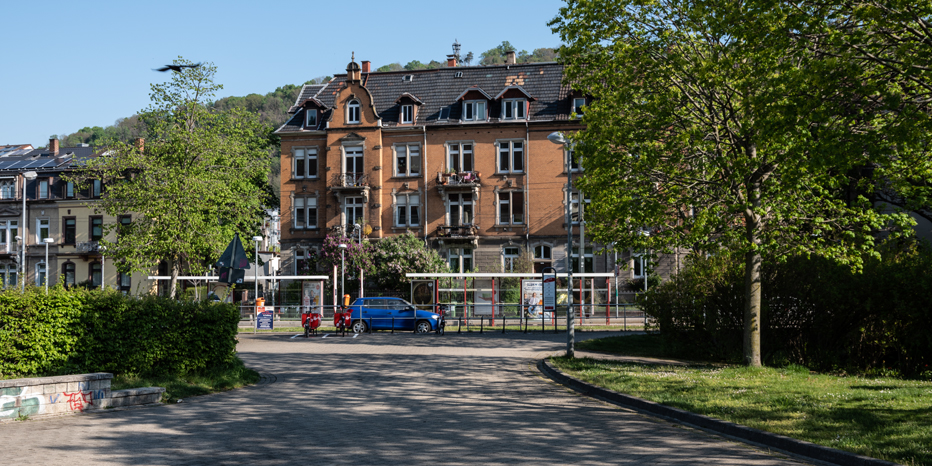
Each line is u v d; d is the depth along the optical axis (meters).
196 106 40.34
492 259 47.22
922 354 16.94
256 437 8.77
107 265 56.91
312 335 30.73
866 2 10.72
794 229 15.93
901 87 11.35
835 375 15.68
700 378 13.93
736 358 18.67
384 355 21.22
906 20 10.12
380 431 9.23
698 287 19.28
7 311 11.54
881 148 10.21
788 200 15.77
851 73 10.20
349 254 45.00
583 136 17.27
